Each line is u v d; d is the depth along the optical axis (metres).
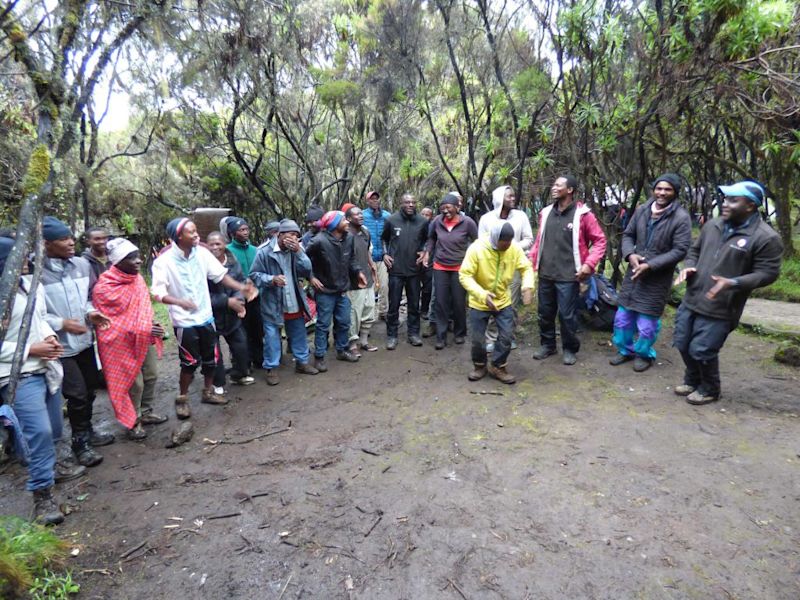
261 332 5.25
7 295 2.12
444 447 3.51
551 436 3.58
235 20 5.77
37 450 2.78
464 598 2.18
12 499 3.10
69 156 5.01
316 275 5.13
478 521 2.68
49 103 2.42
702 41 4.62
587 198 6.08
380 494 2.97
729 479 2.93
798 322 5.55
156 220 9.38
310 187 8.22
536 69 5.75
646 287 4.52
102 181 7.66
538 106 5.86
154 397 4.66
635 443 3.41
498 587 2.23
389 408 4.23
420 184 9.88
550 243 4.92
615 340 4.91
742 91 4.91
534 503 2.81
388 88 7.59
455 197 5.43
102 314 3.38
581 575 2.27
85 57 2.71
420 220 5.77
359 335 6.17
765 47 4.79
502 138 6.76
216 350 4.37
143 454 3.60
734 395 4.06
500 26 6.19
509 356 5.37
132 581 2.35
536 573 2.29
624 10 5.38
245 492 3.05
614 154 6.05
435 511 2.79
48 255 3.21
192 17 4.59
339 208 8.67
